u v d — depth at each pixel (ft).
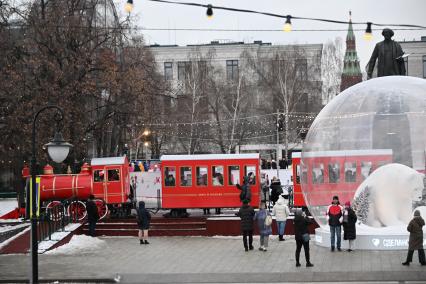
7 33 145.07
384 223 95.25
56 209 114.62
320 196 102.58
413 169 97.60
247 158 128.16
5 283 75.92
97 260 91.09
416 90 99.25
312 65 259.80
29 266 86.12
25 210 128.98
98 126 152.05
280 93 241.55
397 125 99.30
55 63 142.31
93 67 150.10
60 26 142.82
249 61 259.80
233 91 243.81
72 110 139.03
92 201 114.93
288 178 179.83
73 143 141.38
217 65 281.54
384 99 99.60
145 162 173.47
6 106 137.08
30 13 147.13
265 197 140.36
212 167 128.57
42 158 137.80
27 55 145.07
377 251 93.04
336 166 102.27
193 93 226.99
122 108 152.56
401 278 72.13
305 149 104.01
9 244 102.37
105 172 129.59
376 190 95.91
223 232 117.29
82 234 116.78
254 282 73.05
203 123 220.64
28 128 132.87
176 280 75.25
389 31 121.70
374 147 100.68
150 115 158.30
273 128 238.89
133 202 139.23
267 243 96.58
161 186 129.18
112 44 156.46
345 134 101.65
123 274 79.71
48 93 135.74
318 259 87.35
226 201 128.26
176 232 118.52
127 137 190.70
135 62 162.91
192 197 128.57
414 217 80.59
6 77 138.41
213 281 74.18
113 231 120.06
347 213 92.58
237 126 237.45
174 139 239.50
